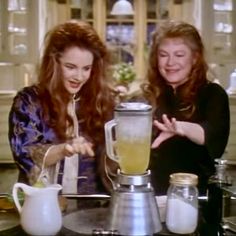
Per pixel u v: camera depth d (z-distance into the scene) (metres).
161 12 7.14
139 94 1.71
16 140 1.49
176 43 1.59
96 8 7.18
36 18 5.48
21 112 1.53
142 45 7.30
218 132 1.54
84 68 1.53
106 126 1.21
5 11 5.45
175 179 1.21
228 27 5.41
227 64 5.48
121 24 7.32
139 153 1.16
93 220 1.28
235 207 1.39
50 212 1.15
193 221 1.20
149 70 1.70
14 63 5.52
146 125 1.15
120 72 5.70
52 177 1.52
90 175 1.61
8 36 5.48
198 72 1.65
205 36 5.40
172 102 1.67
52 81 1.55
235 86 5.12
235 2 5.35
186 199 1.19
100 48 1.56
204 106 1.65
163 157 1.62
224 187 1.43
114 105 1.65
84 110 1.61
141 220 1.16
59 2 6.87
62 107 1.56
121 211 1.17
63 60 1.52
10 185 4.46
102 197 1.50
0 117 5.26
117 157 1.19
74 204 1.43
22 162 1.44
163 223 1.25
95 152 1.61
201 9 5.43
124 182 1.17
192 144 1.60
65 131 1.58
